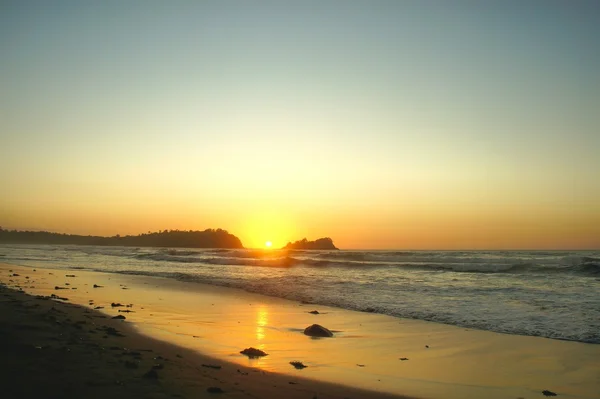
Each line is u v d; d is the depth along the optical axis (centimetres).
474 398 796
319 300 2039
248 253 8450
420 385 861
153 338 1117
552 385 880
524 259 5072
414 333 1352
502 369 984
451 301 1933
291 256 6781
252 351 1045
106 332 1095
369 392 807
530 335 1316
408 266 4128
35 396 601
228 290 2427
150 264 4931
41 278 2852
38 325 1039
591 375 946
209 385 730
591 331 1339
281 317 1608
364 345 1195
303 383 830
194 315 1608
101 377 702
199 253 8275
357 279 2936
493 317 1570
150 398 631
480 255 6844
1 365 718
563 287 2359
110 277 3150
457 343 1224
